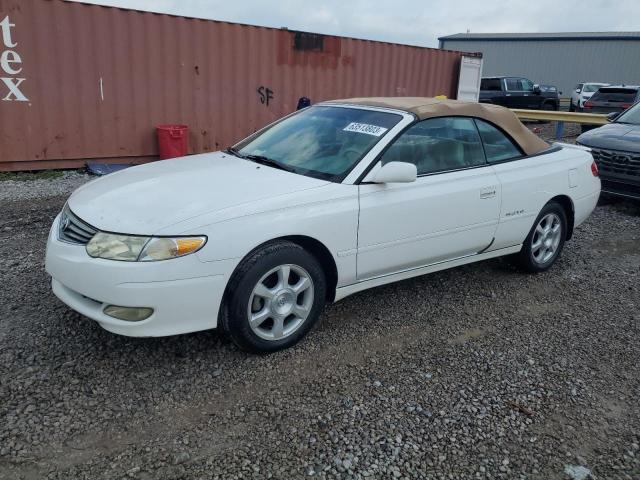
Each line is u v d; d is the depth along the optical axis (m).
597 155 7.48
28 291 4.07
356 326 3.84
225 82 9.66
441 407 2.97
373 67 11.78
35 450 2.49
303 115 4.50
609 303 4.47
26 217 6.02
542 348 3.67
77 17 8.05
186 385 3.04
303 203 3.30
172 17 8.83
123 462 2.45
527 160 4.61
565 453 2.68
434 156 4.01
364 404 2.96
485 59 49.09
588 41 43.81
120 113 8.76
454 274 4.94
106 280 2.86
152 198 3.21
